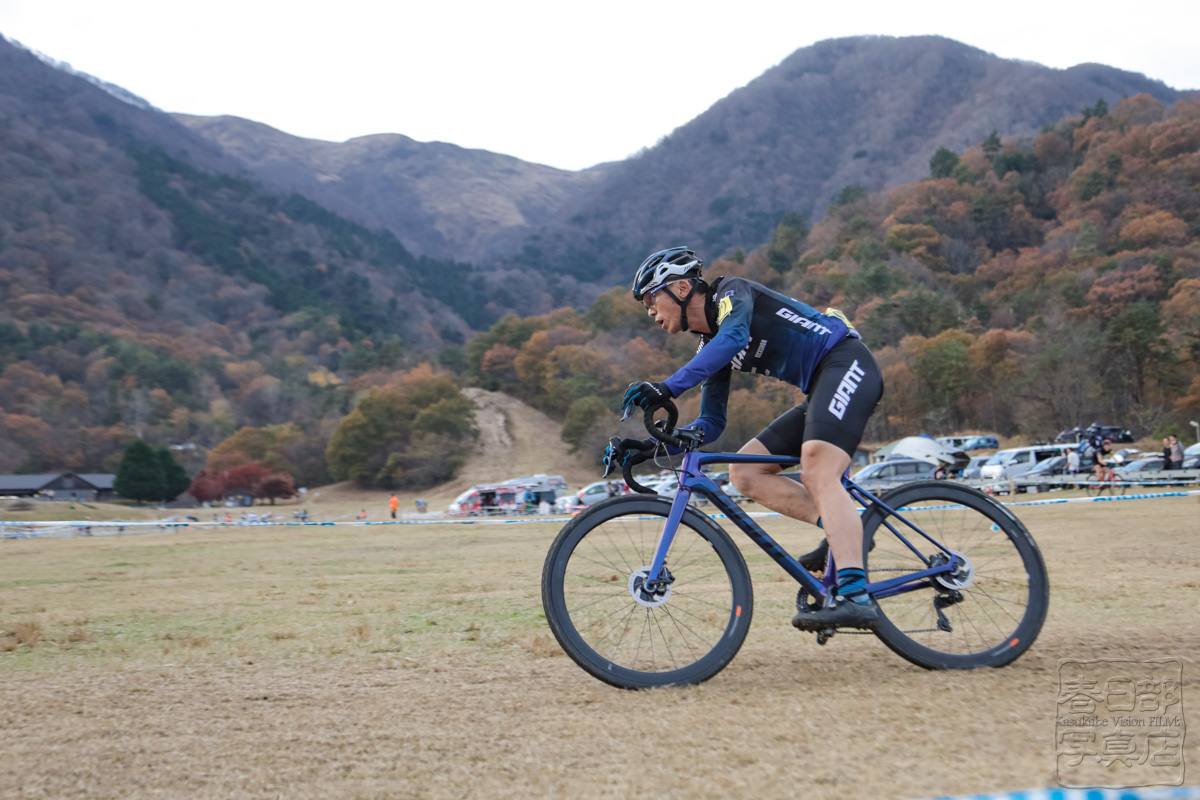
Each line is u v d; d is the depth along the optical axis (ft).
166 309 613.52
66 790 6.71
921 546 10.61
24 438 365.40
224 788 6.64
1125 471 82.28
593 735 7.61
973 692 8.63
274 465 326.65
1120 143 494.59
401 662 11.17
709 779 6.39
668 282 10.36
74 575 30.32
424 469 303.48
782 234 521.65
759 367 10.61
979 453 200.03
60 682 10.50
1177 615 12.84
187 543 57.26
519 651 11.68
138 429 391.86
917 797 5.90
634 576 10.18
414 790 6.45
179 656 12.16
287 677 10.43
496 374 418.51
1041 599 10.23
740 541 28.14
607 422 303.07
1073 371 229.25
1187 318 269.23
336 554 40.01
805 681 9.47
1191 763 6.37
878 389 10.25
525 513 120.37
